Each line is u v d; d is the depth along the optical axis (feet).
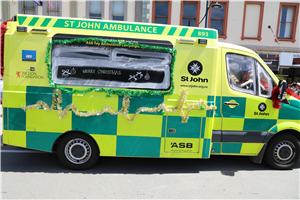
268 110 13.19
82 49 11.83
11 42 11.55
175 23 41.75
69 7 40.73
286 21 42.73
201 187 11.51
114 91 11.94
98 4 41.42
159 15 42.04
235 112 12.99
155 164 14.42
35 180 11.55
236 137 13.12
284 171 13.91
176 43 12.13
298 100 13.52
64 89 11.82
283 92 12.34
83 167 12.83
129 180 11.98
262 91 13.28
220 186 11.69
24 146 12.21
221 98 12.89
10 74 11.69
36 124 12.06
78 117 12.10
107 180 11.87
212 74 12.32
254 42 42.42
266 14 41.73
